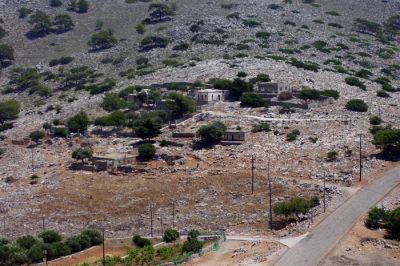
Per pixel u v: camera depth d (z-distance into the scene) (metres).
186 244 176.88
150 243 193.38
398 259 155.50
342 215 187.88
